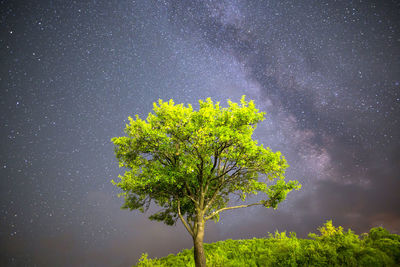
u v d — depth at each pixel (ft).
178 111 38.29
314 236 43.88
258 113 39.06
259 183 44.57
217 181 44.86
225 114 38.22
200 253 34.91
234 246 49.85
